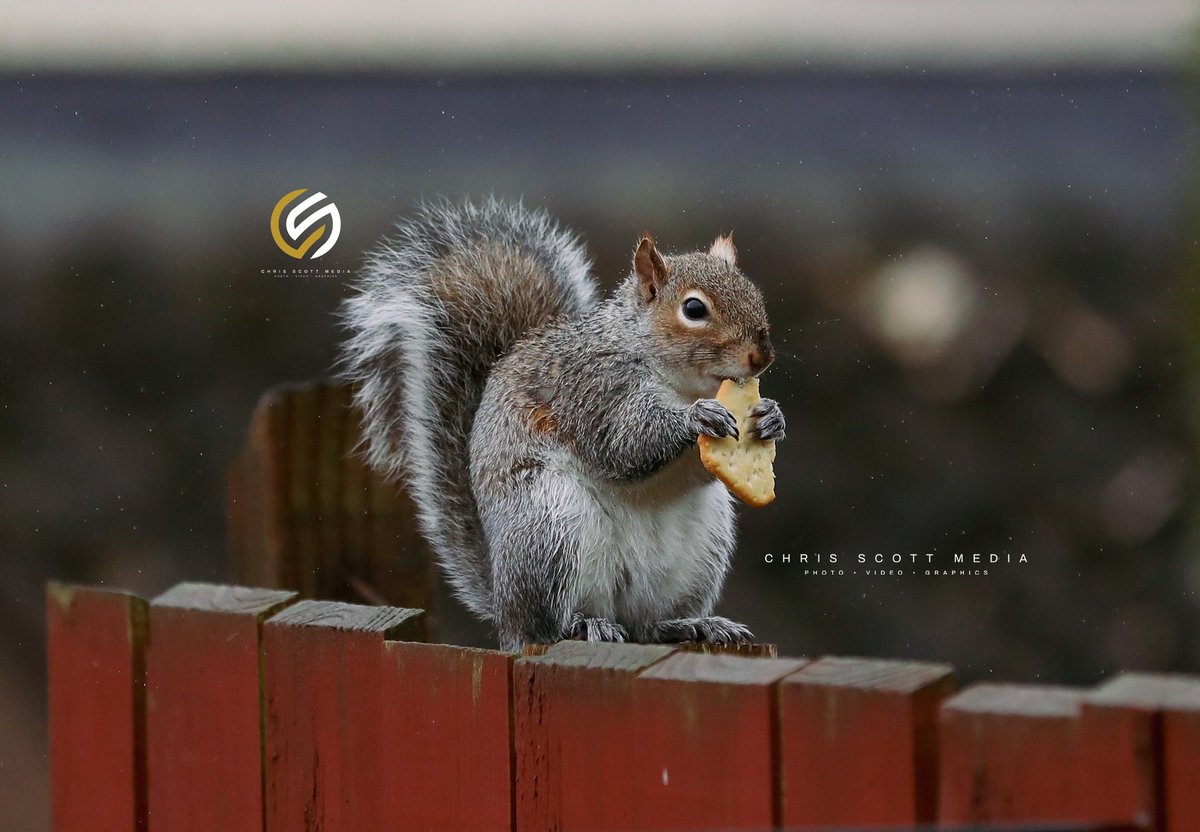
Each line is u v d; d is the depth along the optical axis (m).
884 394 8.96
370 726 8.01
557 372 8.26
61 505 8.87
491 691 7.97
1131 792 7.81
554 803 7.95
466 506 8.31
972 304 9.00
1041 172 9.18
